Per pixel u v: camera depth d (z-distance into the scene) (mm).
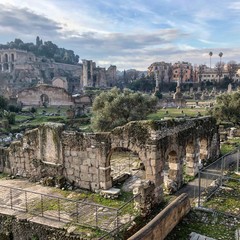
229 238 15922
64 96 103312
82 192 23172
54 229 17203
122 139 21891
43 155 25500
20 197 22078
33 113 86312
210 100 122562
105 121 45250
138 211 19297
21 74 186625
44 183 24812
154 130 20578
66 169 24453
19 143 26688
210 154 32031
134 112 45562
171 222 16484
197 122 28125
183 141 24953
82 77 191500
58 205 18781
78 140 23453
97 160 22797
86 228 17047
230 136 46938
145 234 13398
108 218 18375
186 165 27969
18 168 27047
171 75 196125
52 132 24641
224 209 19531
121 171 28266
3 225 18812
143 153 21156
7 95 110250
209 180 26094
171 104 105312
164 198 22359
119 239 15859
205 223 17688
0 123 57406
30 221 18000
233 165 30453
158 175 21156
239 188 23344
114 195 21750
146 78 184625
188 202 19031
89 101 105438
